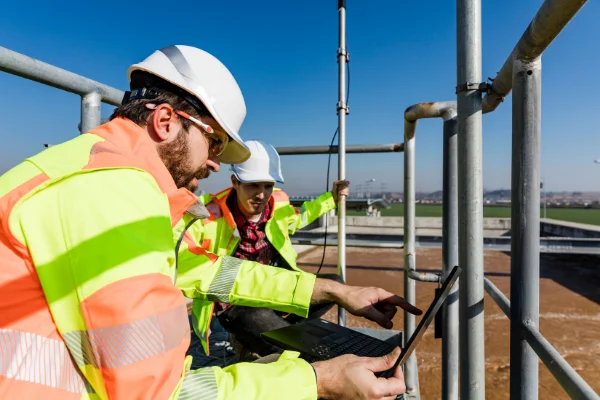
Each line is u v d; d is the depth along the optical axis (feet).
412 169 6.43
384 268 20.85
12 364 2.06
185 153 2.99
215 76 3.20
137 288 2.01
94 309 1.96
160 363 2.02
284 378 2.47
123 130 2.71
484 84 3.31
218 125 3.20
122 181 2.24
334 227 32.73
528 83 2.77
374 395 2.65
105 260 2.00
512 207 2.97
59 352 2.11
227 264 4.54
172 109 2.89
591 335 10.79
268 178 7.62
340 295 4.19
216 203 7.55
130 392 1.95
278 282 4.31
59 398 2.09
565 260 23.12
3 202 2.16
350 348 3.98
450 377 5.14
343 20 7.48
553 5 2.16
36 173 2.26
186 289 4.47
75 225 2.05
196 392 2.18
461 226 3.43
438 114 5.28
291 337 4.27
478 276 3.39
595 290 15.89
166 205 2.43
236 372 2.42
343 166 7.79
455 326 5.14
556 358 2.29
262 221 8.31
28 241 2.08
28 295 2.12
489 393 7.73
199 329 6.22
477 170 3.35
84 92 4.64
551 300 14.40
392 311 4.19
